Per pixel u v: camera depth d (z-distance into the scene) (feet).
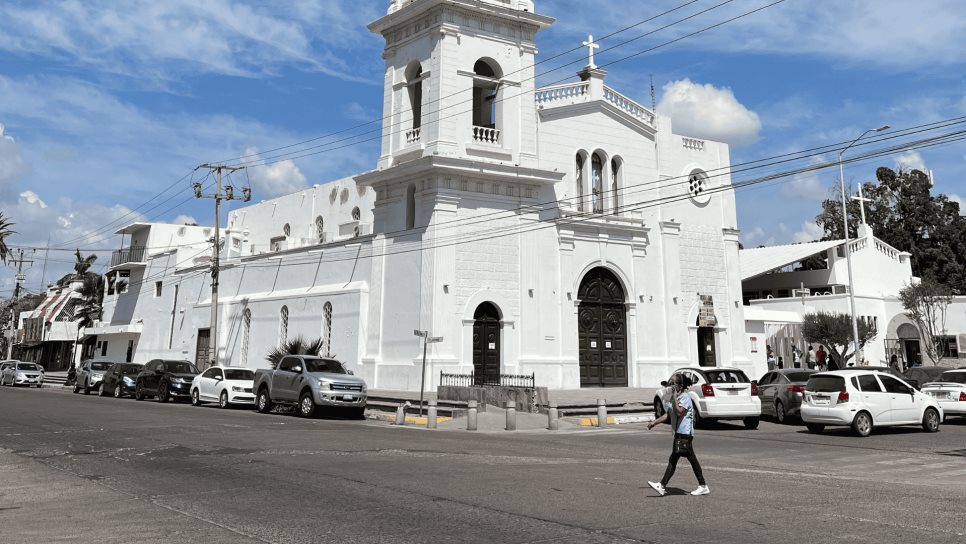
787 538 24.82
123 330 182.50
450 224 102.47
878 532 25.79
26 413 77.71
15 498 32.48
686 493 33.50
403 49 113.29
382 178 109.09
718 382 73.20
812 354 146.41
